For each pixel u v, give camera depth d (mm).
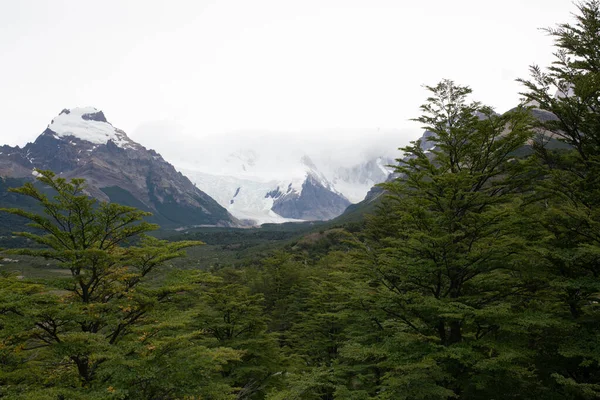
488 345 11930
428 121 15734
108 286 14523
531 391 12133
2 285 12227
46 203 13805
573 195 13086
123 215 16328
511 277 14008
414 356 12883
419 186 15391
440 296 14266
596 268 12211
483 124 13938
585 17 14055
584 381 12109
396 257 14938
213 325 21594
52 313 11328
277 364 23000
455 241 14305
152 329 13281
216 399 15156
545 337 12781
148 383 13227
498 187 14992
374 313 15273
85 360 13523
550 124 14758
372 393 18578
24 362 13414
